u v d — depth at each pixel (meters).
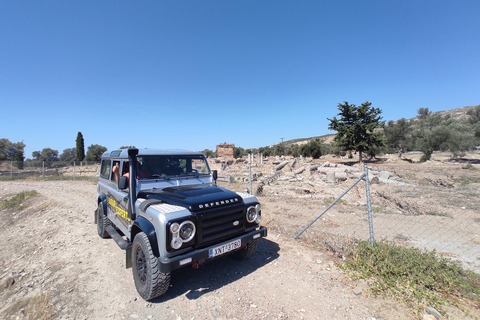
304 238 5.86
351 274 4.15
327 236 5.74
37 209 10.99
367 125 35.31
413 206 8.70
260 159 46.00
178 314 3.34
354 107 37.00
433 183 14.95
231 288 3.92
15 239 7.66
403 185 14.25
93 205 11.02
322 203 10.20
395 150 52.00
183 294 3.80
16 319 3.58
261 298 3.64
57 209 10.30
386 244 4.83
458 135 34.97
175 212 3.39
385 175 17.98
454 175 16.36
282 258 4.93
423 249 5.18
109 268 4.80
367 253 4.57
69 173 32.47
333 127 39.31
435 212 7.95
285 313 3.28
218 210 3.73
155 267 3.41
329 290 3.78
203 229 3.57
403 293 3.55
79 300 3.79
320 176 20.58
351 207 9.45
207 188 4.43
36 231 7.93
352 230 6.58
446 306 3.27
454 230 6.36
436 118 47.25
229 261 4.88
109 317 3.34
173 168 5.01
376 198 11.12
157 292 3.50
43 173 26.58
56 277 4.60
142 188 4.39
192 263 3.50
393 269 3.97
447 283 3.70
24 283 4.64
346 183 15.66
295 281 4.07
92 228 7.44
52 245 6.29
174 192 4.09
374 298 3.52
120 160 5.09
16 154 43.28
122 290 4.00
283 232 6.44
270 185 17.06
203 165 5.52
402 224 7.04
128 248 3.96
